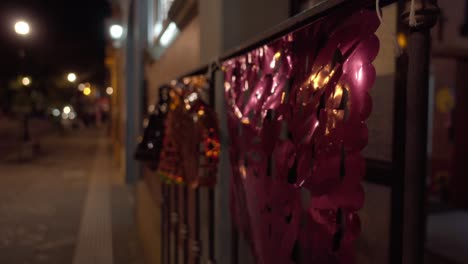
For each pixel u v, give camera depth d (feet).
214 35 9.14
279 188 4.92
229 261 8.93
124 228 23.11
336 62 3.70
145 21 26.99
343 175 3.57
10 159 57.62
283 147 4.72
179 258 12.64
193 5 12.01
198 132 7.50
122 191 34.12
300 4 9.30
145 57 25.80
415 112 2.88
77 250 19.47
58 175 43.09
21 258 18.43
